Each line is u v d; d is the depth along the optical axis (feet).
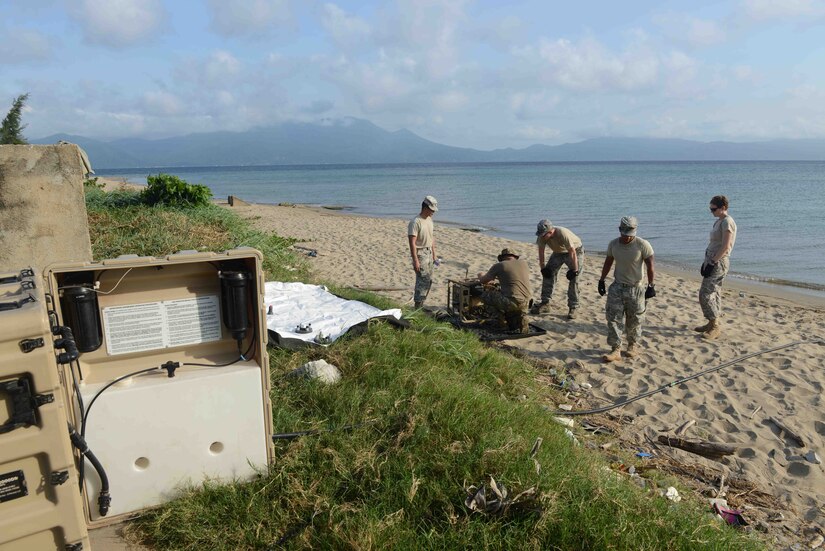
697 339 28.07
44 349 7.25
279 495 10.99
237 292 10.75
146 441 10.27
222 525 10.28
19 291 8.22
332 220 86.33
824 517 14.19
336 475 11.57
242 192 184.55
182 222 37.32
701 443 17.31
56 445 7.48
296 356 17.67
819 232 73.92
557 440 14.64
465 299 28.78
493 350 23.11
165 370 10.69
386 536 9.83
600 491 11.39
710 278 27.68
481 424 13.61
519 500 10.59
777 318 32.68
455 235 67.77
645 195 144.25
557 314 32.12
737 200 124.47
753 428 18.81
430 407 13.92
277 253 37.50
